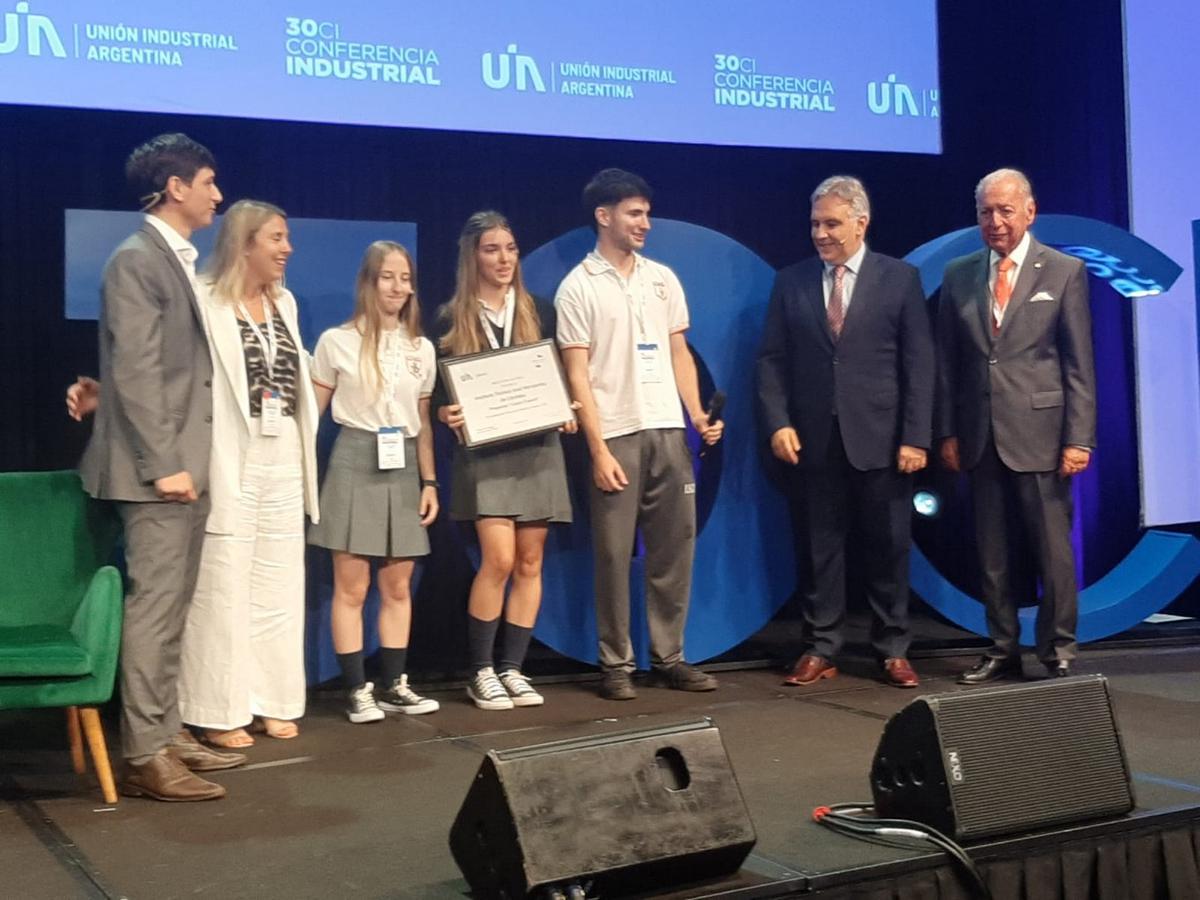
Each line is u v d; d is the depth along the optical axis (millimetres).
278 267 3404
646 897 2186
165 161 2998
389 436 3646
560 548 4180
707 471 4492
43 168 3943
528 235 4551
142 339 2887
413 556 3717
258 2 3881
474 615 3883
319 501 3701
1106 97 5102
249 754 3338
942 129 5008
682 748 2234
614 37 4270
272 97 3889
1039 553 4059
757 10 4438
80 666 2775
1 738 3506
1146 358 5078
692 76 4355
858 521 4172
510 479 3795
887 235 5023
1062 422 4035
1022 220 4012
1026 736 2488
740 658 4480
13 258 3908
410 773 3141
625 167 4684
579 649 4203
